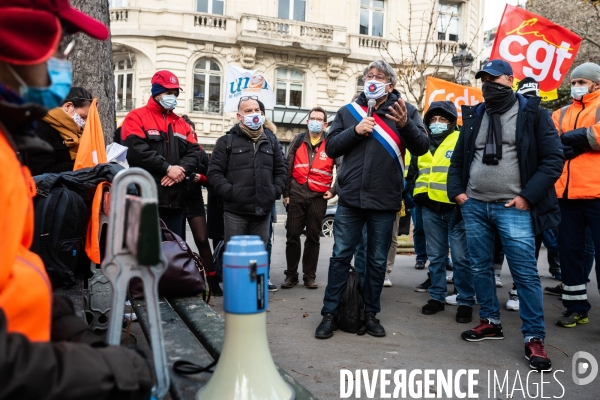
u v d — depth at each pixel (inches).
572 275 179.6
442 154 191.9
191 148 183.5
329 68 998.4
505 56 265.7
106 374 39.4
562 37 257.6
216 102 963.3
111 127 183.8
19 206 40.8
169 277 104.0
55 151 131.9
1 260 38.6
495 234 155.6
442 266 196.4
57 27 43.3
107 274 50.9
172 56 925.2
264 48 967.6
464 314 180.5
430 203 193.8
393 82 157.8
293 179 232.2
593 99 176.9
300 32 976.9
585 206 172.6
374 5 1036.5
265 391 59.5
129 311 141.6
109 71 182.9
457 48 981.8
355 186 156.6
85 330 52.3
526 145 141.3
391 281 259.4
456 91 297.7
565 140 170.2
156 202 49.3
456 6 1021.2
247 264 60.1
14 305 40.3
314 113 230.8
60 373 37.2
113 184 51.1
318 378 124.9
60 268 100.2
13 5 41.4
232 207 187.2
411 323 178.4
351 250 162.6
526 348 139.7
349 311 163.0
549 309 204.8
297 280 237.1
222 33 953.5
